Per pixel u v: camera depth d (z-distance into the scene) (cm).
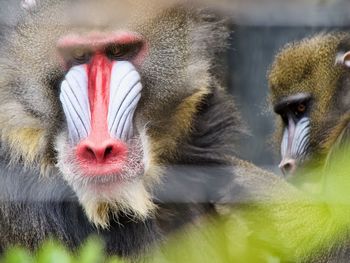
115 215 1241
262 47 1972
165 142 1274
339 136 1512
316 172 1644
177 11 1256
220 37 1348
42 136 1232
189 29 1272
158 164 1262
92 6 1195
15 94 1233
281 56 1770
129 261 1263
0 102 1241
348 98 1680
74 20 1194
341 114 1673
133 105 1196
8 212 1262
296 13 1795
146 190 1251
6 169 1258
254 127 2003
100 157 1155
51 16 1205
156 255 1281
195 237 1344
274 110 1750
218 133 1365
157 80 1241
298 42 1791
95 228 1256
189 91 1280
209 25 1317
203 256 1347
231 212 1432
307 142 1681
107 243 1255
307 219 1395
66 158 1179
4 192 1259
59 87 1212
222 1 1341
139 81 1219
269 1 1683
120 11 1202
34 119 1227
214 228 1384
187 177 1333
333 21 1917
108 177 1160
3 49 1237
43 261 784
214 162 1362
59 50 1204
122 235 1259
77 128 1172
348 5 1927
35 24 1217
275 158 1825
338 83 1688
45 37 1209
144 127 1233
